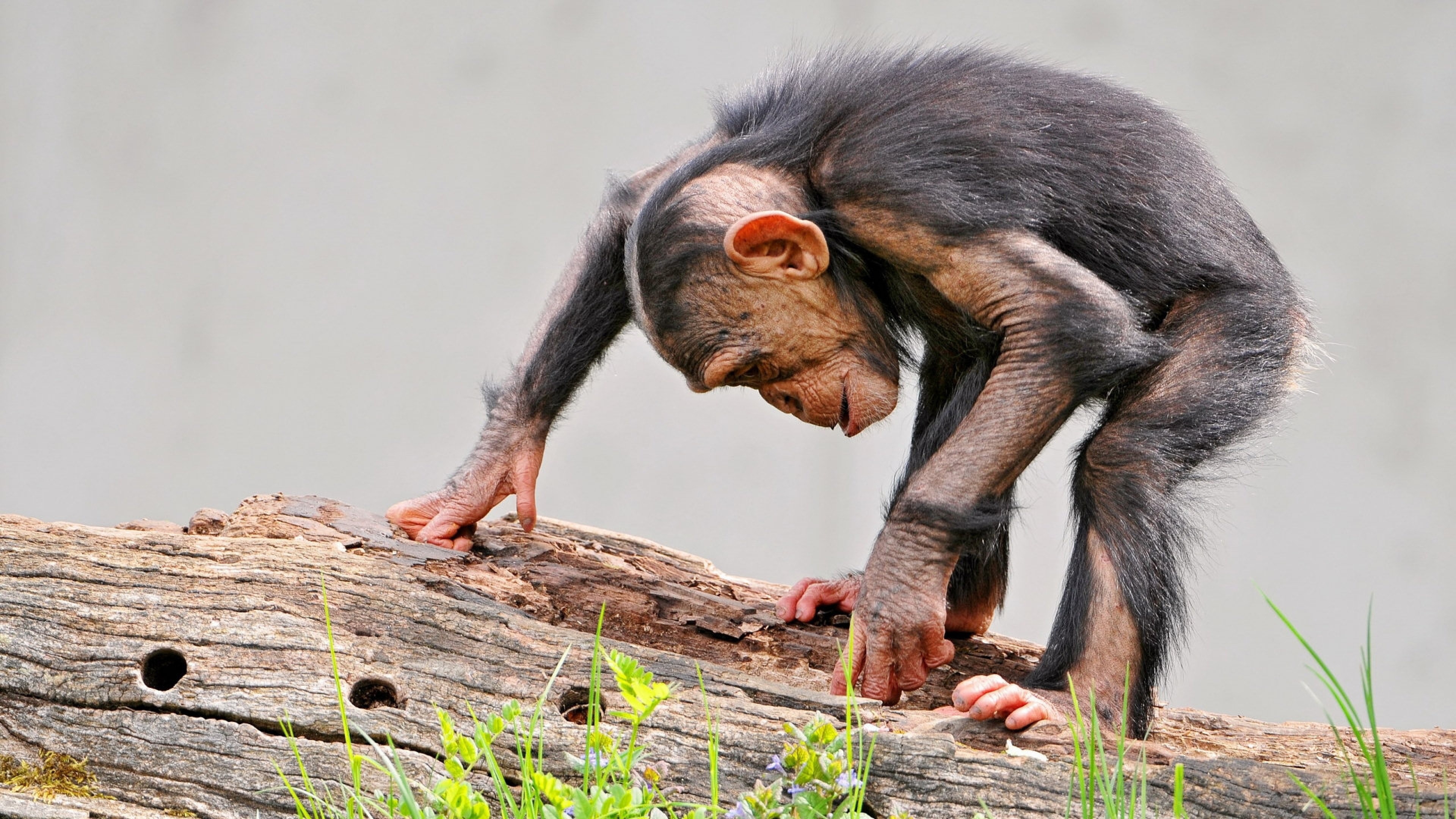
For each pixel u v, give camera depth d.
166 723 6.81
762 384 9.60
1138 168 9.29
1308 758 8.24
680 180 9.20
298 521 9.12
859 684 8.21
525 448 10.36
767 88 10.34
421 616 7.34
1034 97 9.30
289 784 6.46
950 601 10.23
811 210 9.13
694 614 9.36
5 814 6.24
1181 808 5.96
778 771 6.59
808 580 9.78
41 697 6.98
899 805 6.58
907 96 9.18
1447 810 6.54
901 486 9.93
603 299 10.45
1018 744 7.16
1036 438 8.17
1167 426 8.55
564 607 9.06
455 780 5.92
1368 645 6.11
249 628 7.14
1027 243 8.45
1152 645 8.32
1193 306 9.22
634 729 5.91
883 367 9.42
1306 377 9.99
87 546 7.65
